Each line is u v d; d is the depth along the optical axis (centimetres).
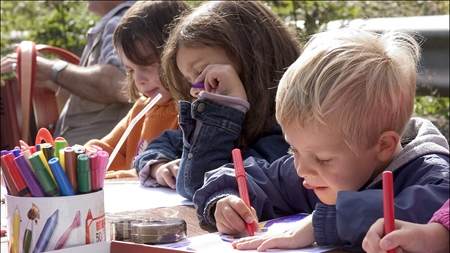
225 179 136
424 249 94
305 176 117
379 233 94
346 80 112
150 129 224
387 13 386
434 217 98
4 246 128
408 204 104
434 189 106
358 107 111
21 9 566
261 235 119
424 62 261
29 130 294
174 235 119
